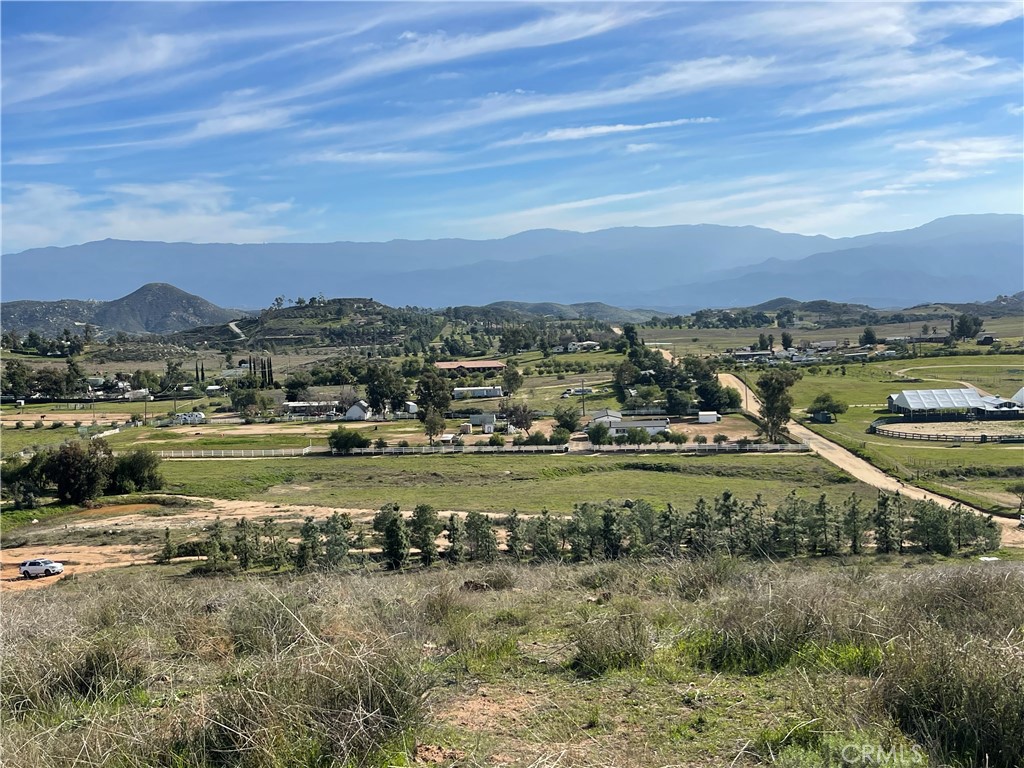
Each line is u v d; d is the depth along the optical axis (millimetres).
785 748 4715
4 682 6344
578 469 61500
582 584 11656
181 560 33031
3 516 45969
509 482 58000
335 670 5562
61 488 49969
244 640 7562
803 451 65312
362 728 4922
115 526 43062
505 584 12016
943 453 62438
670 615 8312
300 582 12422
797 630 6875
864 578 9938
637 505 31844
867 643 6582
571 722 5320
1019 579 8414
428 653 7188
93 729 5102
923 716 5039
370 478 59781
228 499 53281
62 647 6988
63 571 31797
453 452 69375
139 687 6469
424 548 28984
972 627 6867
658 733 5094
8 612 9391
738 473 57844
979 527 30516
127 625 8469
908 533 31375
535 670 6605
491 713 5574
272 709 5094
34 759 4766
